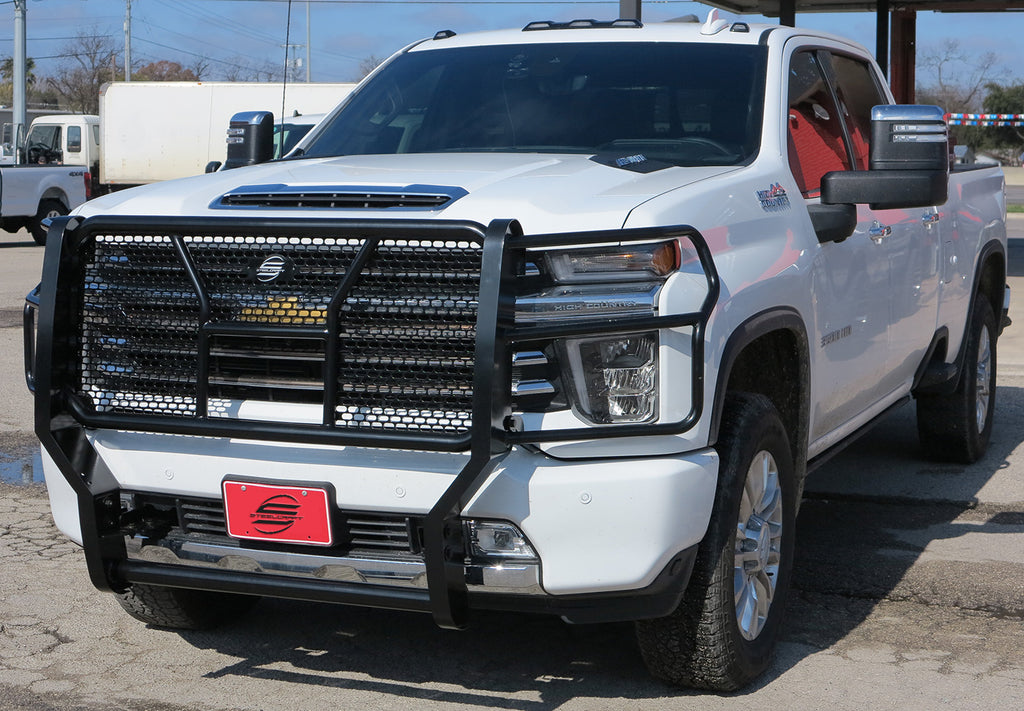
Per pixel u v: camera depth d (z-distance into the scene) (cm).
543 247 327
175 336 351
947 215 606
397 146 480
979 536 562
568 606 341
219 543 353
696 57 482
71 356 356
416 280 328
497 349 315
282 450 342
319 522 338
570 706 376
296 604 471
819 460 484
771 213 409
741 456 369
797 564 520
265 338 339
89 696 383
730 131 449
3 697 381
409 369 329
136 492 360
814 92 509
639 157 420
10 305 1387
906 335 552
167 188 388
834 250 454
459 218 337
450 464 328
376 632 441
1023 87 7681
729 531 363
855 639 434
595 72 485
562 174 376
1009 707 375
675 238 338
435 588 329
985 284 726
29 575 498
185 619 430
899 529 574
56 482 384
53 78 8200
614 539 331
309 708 375
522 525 330
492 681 396
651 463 333
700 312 336
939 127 417
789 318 399
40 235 2397
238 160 523
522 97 484
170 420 345
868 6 2044
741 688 388
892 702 379
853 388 494
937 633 441
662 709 373
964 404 670
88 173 2492
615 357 331
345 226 327
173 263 349
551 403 330
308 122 1364
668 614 350
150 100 2677
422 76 515
